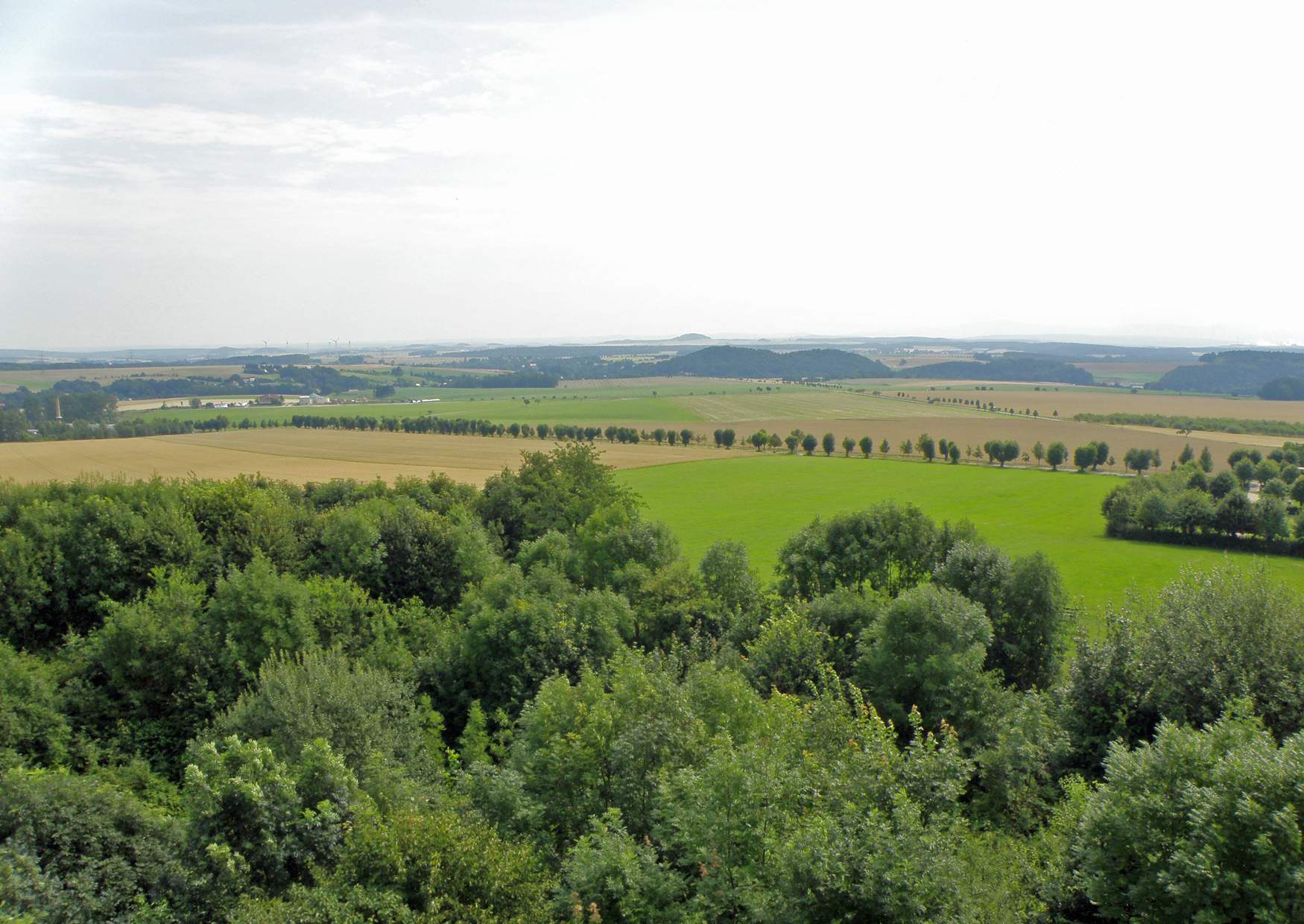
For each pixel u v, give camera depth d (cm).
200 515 4569
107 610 3659
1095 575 7262
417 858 1528
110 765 2716
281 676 2511
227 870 1680
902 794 1591
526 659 3256
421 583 4703
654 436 16750
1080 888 1700
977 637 2998
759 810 1627
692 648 3662
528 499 6406
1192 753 1661
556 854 1831
